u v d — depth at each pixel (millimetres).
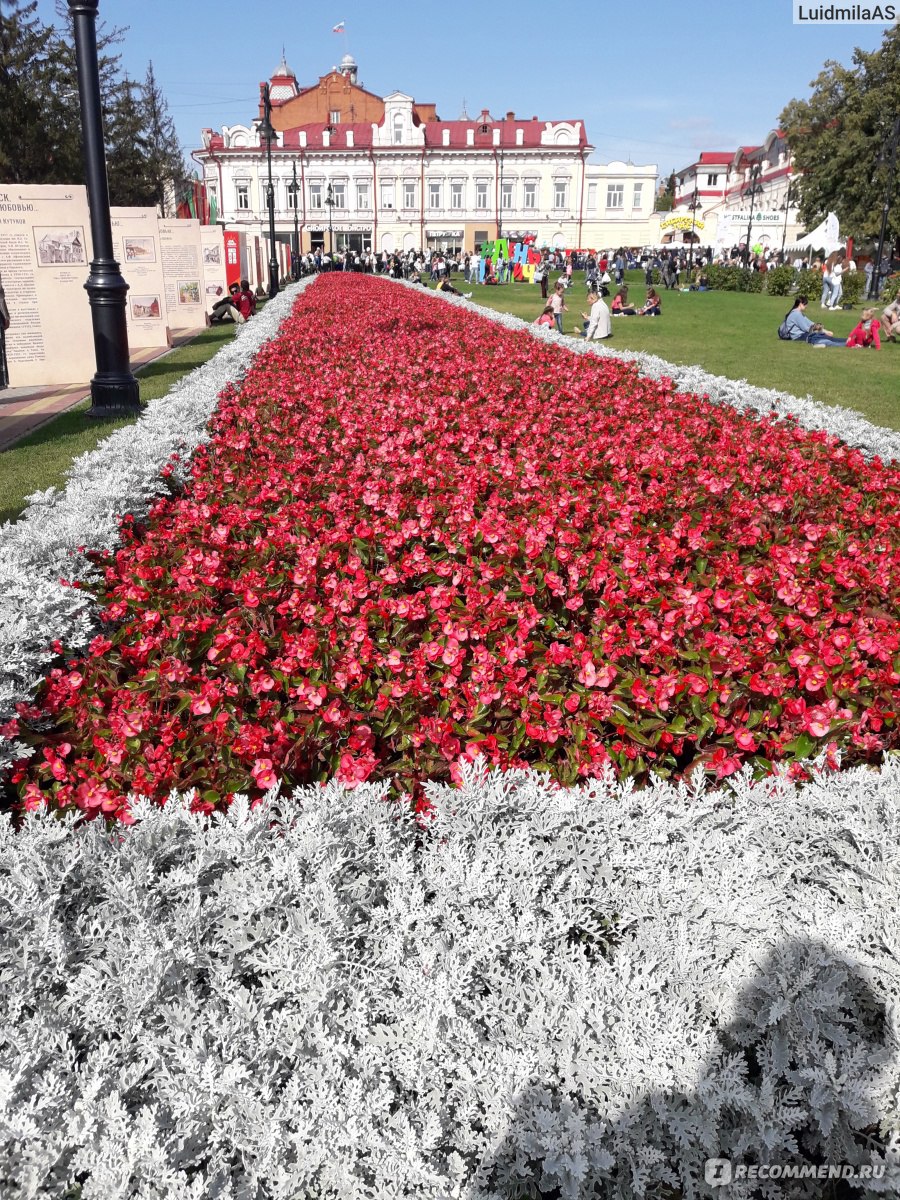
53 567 4418
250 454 7039
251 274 35438
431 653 3434
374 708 3301
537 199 70938
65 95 37250
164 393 12445
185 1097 1840
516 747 3162
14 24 34938
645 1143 1926
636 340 20234
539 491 5664
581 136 69562
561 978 2156
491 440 6887
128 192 42719
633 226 71438
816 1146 2113
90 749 3234
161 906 2352
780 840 2543
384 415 7547
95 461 6309
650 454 6402
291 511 5227
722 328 23438
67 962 2199
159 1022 2092
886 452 7617
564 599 4172
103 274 10641
